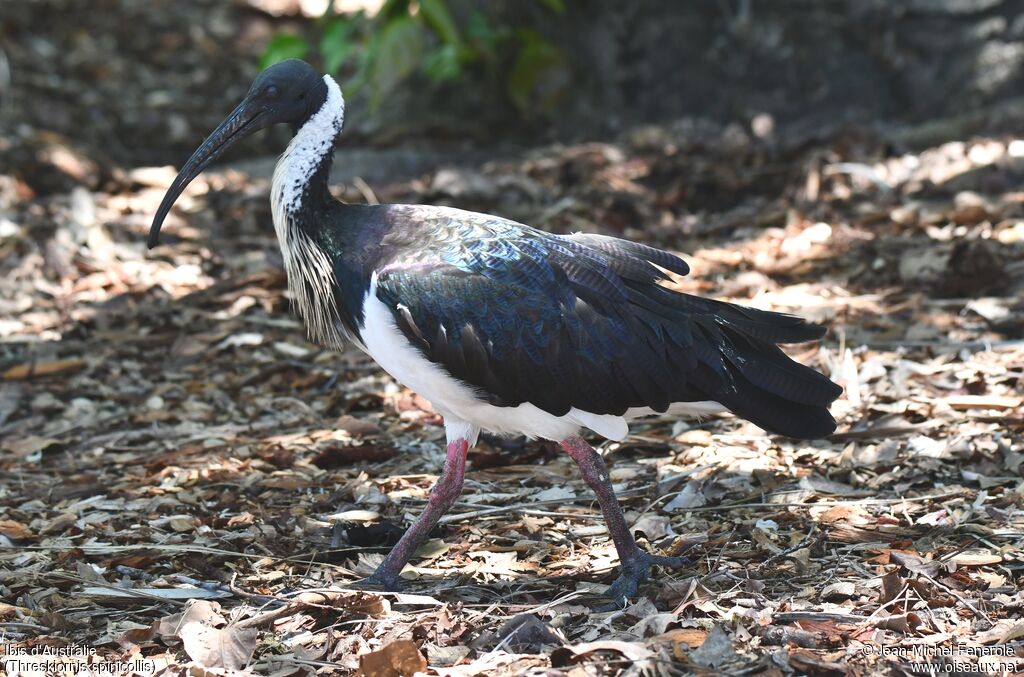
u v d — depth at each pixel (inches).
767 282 532.4
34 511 387.5
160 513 383.9
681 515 368.5
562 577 335.9
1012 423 402.9
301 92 348.8
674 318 325.7
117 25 866.8
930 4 724.0
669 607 312.5
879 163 647.1
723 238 599.2
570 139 774.5
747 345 332.2
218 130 355.6
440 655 288.8
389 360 329.7
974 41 718.5
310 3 920.9
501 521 373.1
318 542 364.2
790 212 601.9
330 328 350.3
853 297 515.8
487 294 318.3
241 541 362.6
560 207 623.2
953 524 345.1
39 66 812.0
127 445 440.1
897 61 733.3
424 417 448.5
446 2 739.4
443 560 350.6
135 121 779.4
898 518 354.0
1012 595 306.2
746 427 423.5
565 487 395.2
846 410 422.9
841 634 288.8
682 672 275.9
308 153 343.9
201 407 467.2
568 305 319.6
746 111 747.4
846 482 383.6
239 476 406.6
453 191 644.1
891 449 392.2
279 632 306.7
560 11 737.6
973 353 456.1
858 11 735.1
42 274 577.3
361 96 807.1
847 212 603.8
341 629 309.3
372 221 336.5
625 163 684.7
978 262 509.4
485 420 334.3
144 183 675.4
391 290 321.7
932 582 309.9
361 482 394.6
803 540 344.2
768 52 747.4
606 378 319.3
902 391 430.0
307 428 446.0
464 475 376.8
